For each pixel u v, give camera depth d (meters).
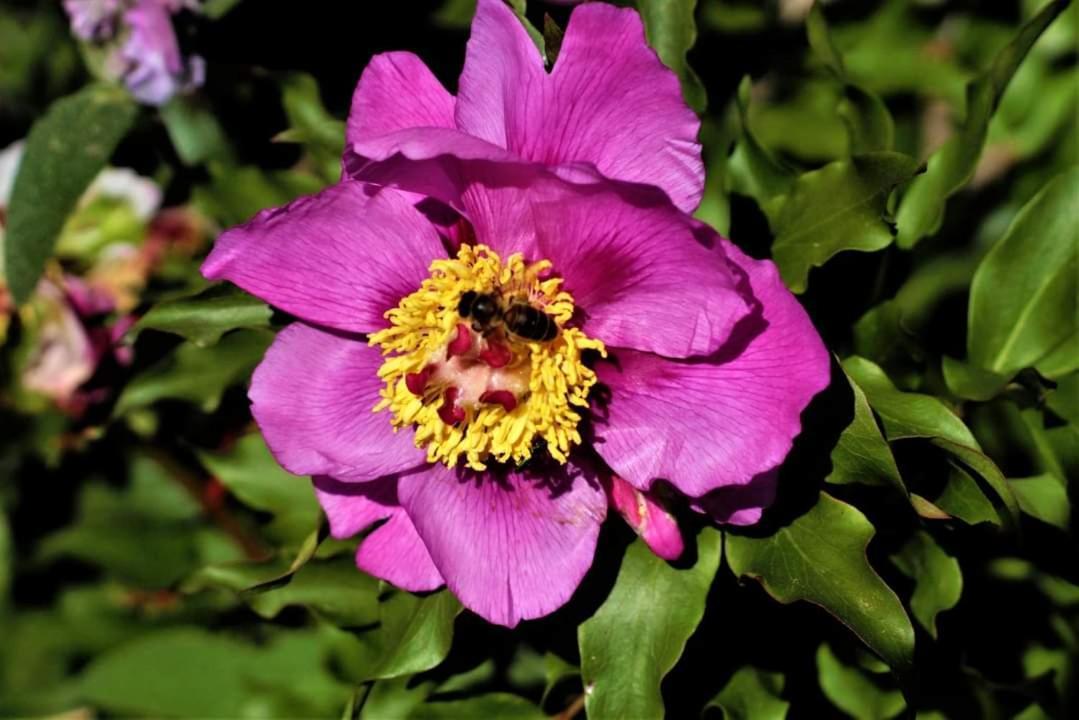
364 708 0.41
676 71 0.37
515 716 0.39
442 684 0.40
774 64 0.48
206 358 0.41
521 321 0.34
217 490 0.47
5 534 0.51
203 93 0.44
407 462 0.35
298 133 0.39
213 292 0.37
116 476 0.51
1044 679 0.41
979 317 0.40
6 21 0.50
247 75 0.43
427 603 0.36
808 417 0.34
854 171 0.36
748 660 0.38
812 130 0.48
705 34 0.44
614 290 0.34
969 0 0.49
